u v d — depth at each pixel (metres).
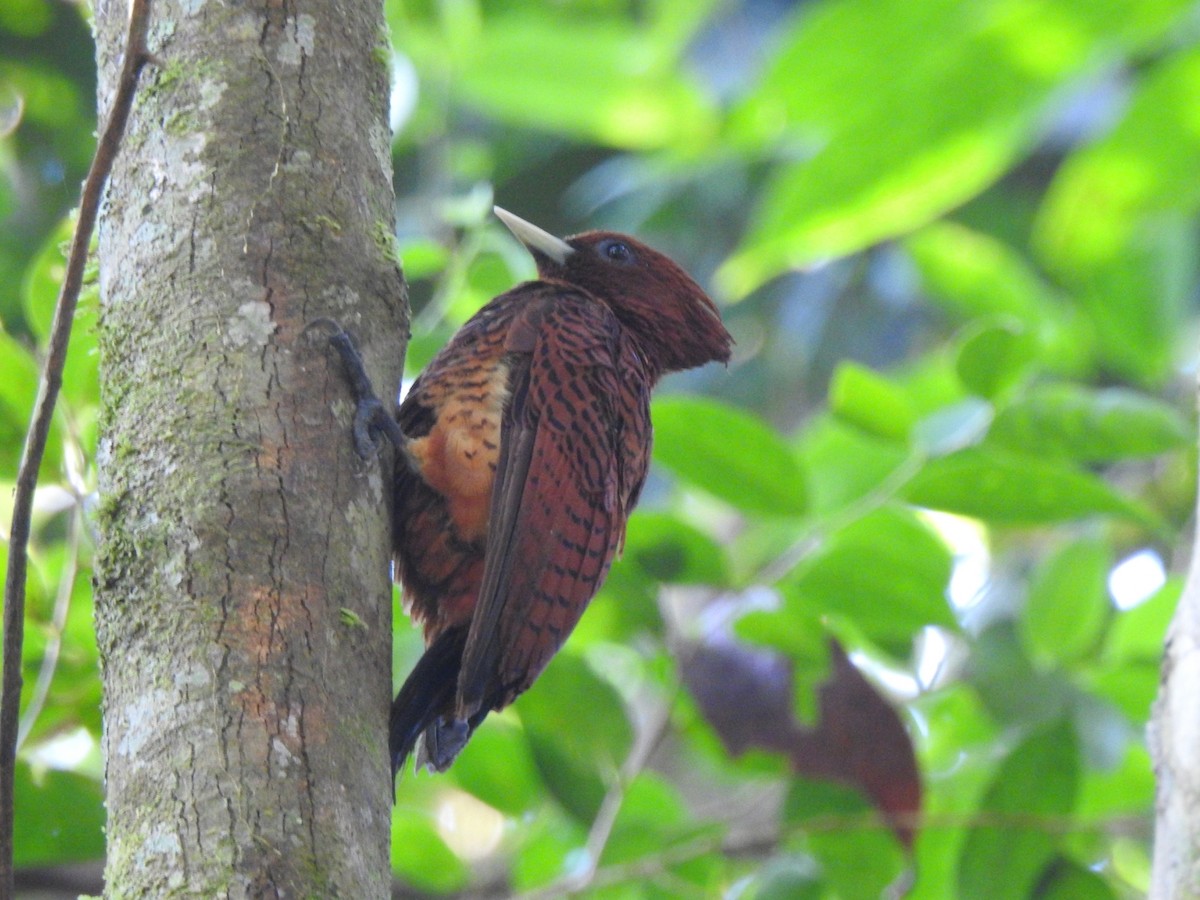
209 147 6.20
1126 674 11.25
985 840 10.20
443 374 7.99
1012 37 10.05
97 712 9.05
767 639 9.89
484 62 15.48
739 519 15.21
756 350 17.92
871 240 11.09
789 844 10.52
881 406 10.16
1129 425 9.54
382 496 6.34
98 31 6.71
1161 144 10.98
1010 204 19.05
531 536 7.62
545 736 10.54
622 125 15.56
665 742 14.20
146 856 5.12
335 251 6.27
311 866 5.14
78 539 8.27
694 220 18.08
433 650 7.72
